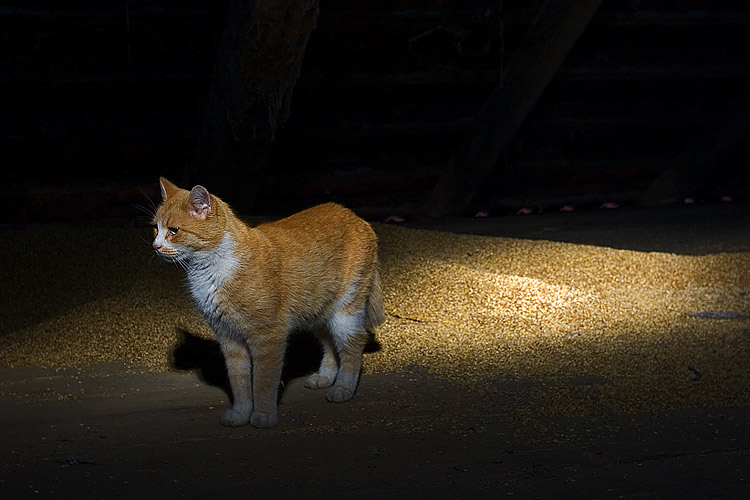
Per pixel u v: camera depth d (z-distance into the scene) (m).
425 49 8.78
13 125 7.94
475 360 5.44
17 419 4.45
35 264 6.99
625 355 5.50
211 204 4.18
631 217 10.83
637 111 10.55
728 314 6.44
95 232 7.77
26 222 8.58
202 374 5.20
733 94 10.86
